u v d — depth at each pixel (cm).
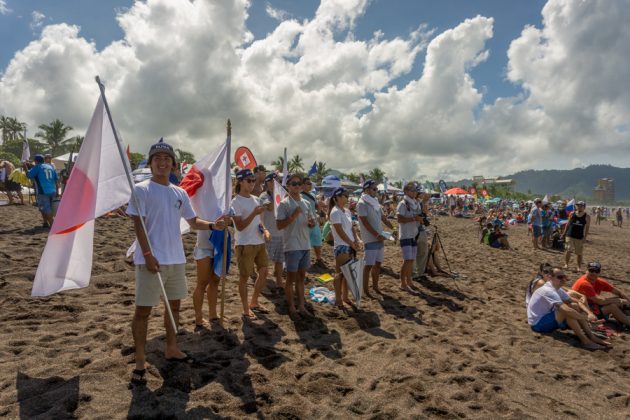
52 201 938
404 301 634
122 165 335
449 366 397
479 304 650
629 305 572
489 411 318
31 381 297
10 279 541
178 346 384
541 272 580
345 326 496
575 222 1032
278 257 622
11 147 6444
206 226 350
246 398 303
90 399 280
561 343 493
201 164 446
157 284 309
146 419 265
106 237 859
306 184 785
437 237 859
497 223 1488
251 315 484
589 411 332
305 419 286
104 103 321
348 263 554
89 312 459
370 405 312
